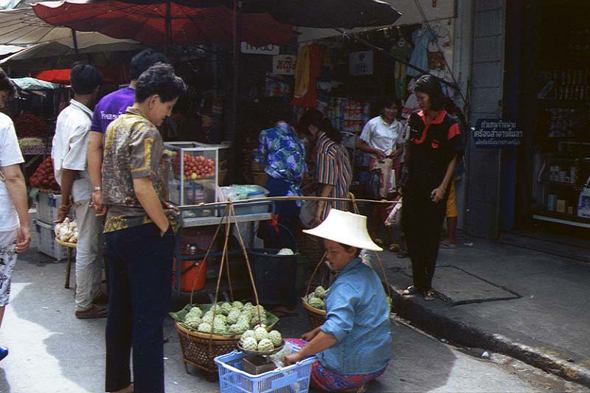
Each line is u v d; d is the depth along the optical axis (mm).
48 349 4461
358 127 9289
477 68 7516
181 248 5086
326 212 6016
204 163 4863
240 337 3887
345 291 3590
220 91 11430
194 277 5055
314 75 9727
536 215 7918
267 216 5195
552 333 4648
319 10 6250
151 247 3365
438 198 5094
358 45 9383
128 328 3635
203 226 5219
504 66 7285
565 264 6488
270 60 10680
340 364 3678
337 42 9766
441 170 5215
